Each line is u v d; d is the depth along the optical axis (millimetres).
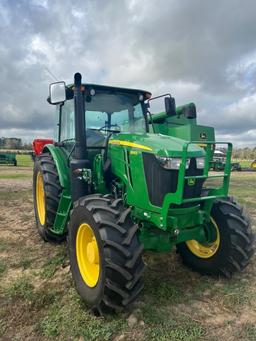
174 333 2471
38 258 4016
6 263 3832
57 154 4324
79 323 2592
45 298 2971
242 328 2553
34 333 2477
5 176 14750
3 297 2996
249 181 14469
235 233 3283
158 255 4133
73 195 3600
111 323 2590
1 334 2459
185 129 6188
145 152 3055
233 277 3500
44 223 4395
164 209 2830
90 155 3871
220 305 2910
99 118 4062
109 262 2547
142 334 2465
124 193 3365
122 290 2561
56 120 5062
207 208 3234
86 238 3072
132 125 4320
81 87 3533
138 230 2867
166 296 3027
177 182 2877
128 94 4316
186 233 3145
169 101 4246
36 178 5031
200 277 3514
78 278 3031
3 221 5898
